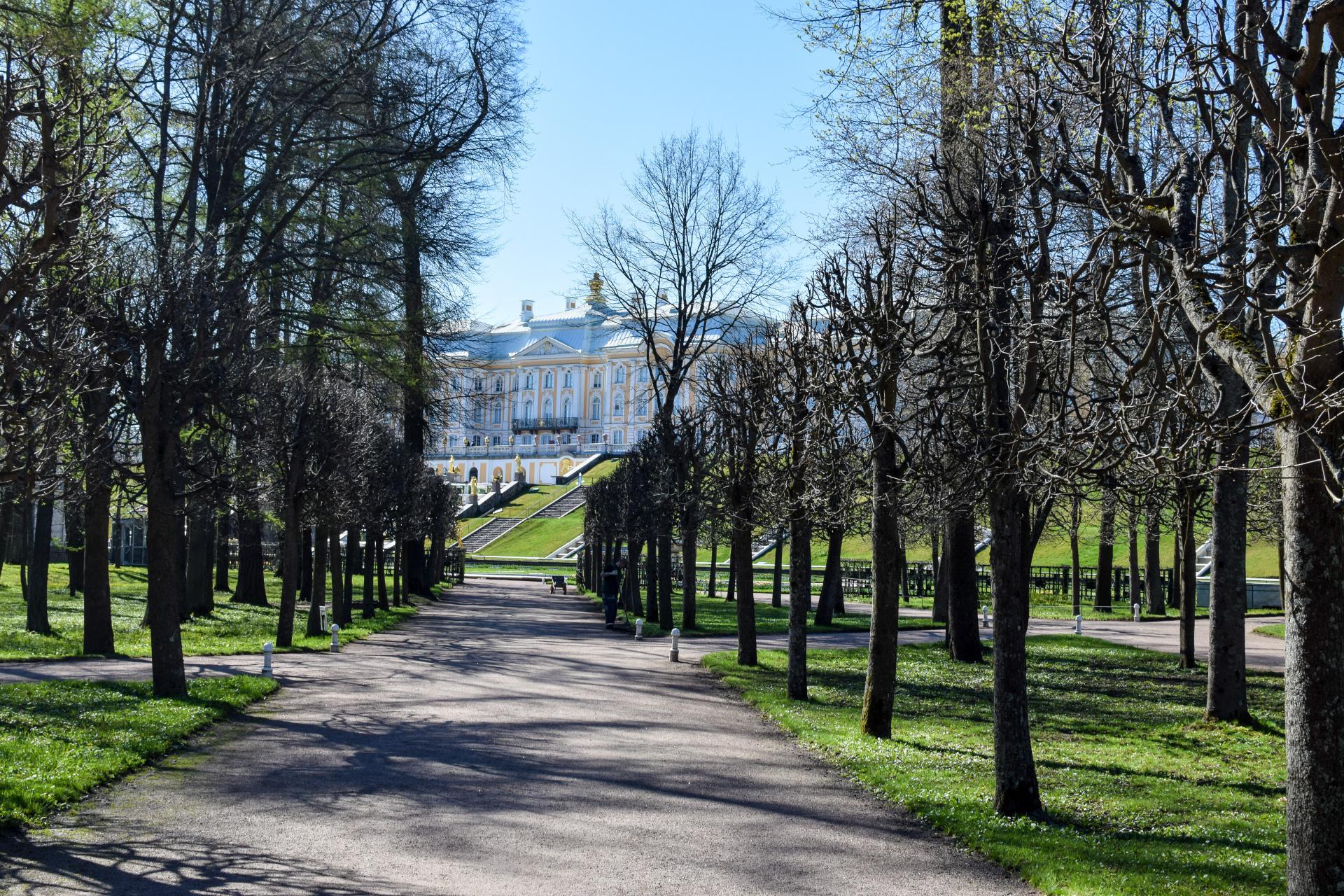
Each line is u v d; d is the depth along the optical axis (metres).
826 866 8.02
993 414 9.56
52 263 9.23
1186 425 7.41
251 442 20.91
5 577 43.62
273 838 8.46
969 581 23.31
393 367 29.66
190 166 19.77
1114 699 18.22
